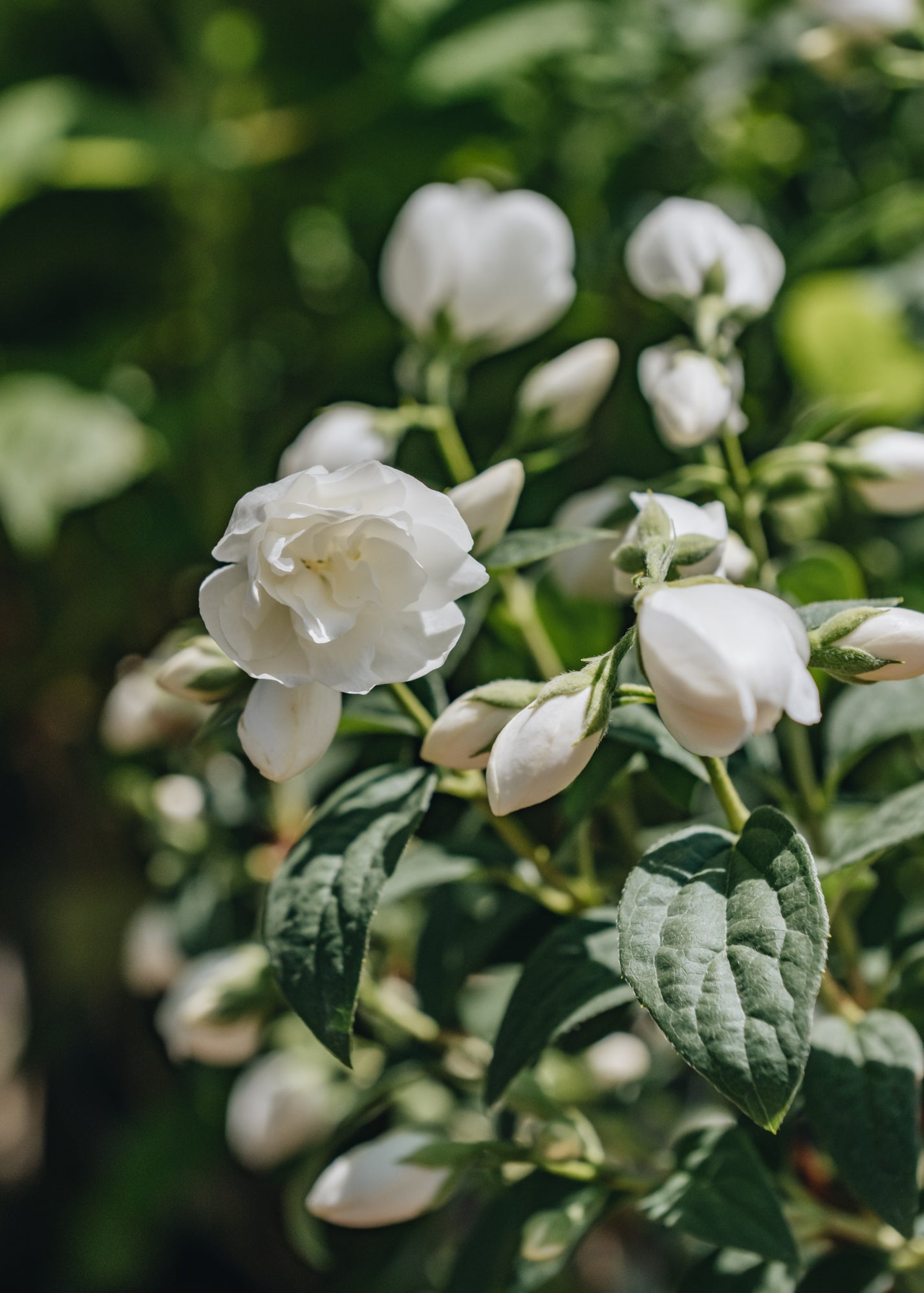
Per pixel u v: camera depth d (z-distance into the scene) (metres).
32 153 0.71
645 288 0.39
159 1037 0.67
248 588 0.31
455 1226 0.49
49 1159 0.79
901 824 0.34
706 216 0.39
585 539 0.35
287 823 0.50
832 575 0.39
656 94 0.70
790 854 0.30
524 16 0.74
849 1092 0.34
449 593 0.32
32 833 0.84
